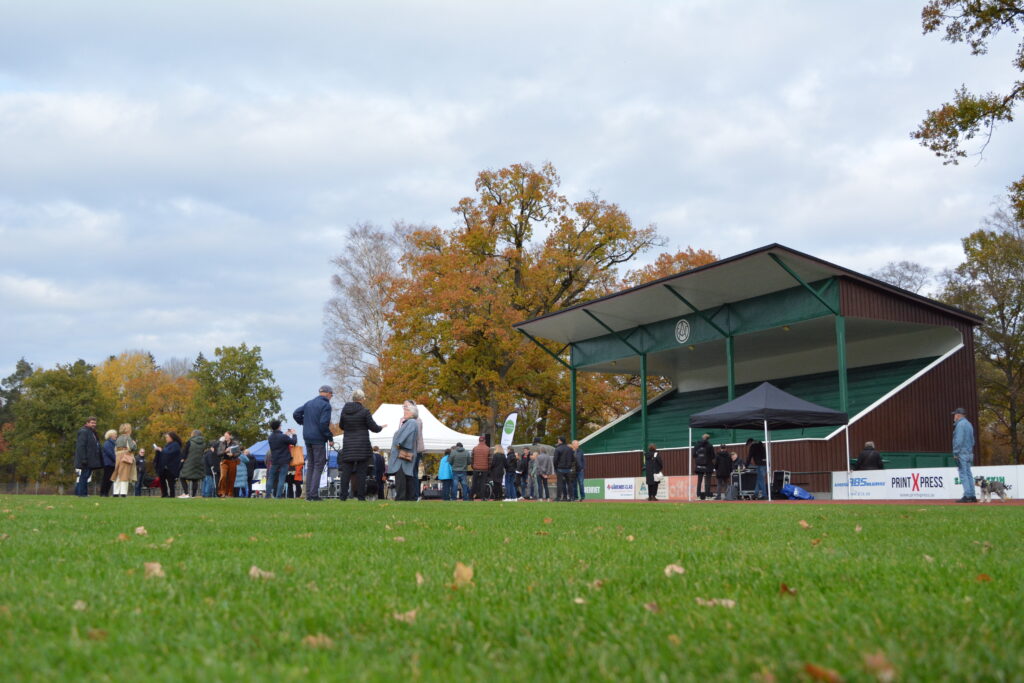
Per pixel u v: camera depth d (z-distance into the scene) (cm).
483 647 285
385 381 4769
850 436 3112
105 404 7175
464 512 1262
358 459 1962
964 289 5112
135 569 486
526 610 352
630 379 5475
